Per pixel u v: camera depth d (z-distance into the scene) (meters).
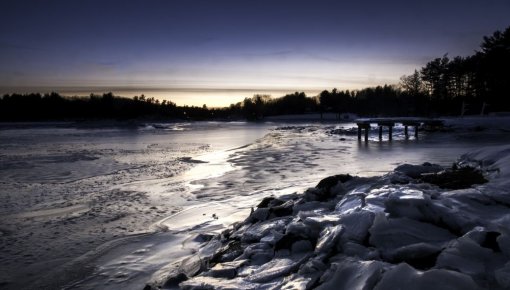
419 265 3.57
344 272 3.42
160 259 5.81
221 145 28.97
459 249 3.45
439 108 69.69
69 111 155.12
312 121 96.56
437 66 69.94
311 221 4.82
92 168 16.89
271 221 5.90
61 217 8.59
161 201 9.85
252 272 4.22
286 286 3.66
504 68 49.16
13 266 5.80
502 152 8.89
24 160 20.67
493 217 4.26
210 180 12.45
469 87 63.78
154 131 61.56
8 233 7.45
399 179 6.87
